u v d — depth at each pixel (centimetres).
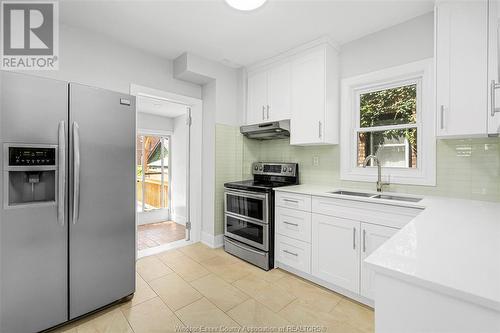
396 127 227
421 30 205
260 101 305
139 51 267
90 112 169
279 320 171
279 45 259
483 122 152
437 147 198
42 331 155
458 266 67
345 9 197
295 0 186
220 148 314
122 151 187
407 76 218
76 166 160
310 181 287
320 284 218
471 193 183
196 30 230
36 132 148
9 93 139
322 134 240
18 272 144
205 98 323
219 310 182
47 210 153
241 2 188
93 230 172
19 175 150
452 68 163
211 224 314
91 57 232
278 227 250
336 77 255
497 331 53
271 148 338
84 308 168
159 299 196
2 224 139
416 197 198
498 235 93
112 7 196
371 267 70
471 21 156
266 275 238
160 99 295
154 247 311
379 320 69
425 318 62
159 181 487
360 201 189
